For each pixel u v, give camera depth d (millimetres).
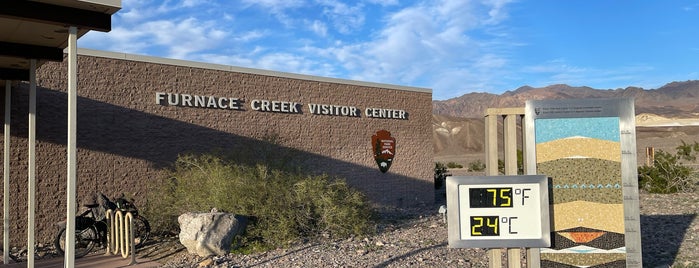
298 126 19812
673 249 11070
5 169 12008
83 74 14898
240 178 13281
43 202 14195
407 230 14828
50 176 14336
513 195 7543
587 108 7777
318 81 20625
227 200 12930
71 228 8312
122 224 12047
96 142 15008
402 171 23375
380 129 22734
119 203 13031
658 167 23094
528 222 7523
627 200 7695
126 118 15570
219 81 17625
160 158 16109
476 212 7547
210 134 17234
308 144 20062
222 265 10875
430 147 24703
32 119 10578
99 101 15133
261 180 13500
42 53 10156
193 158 16266
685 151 23766
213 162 15164
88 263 11422
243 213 12867
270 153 16781
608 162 7742
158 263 11352
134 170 15609
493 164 7918
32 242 10484
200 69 17203
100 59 15219
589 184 7750
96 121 15047
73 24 8242
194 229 11711
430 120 24844
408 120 23906
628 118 7734
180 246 12656
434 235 13766
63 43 9930
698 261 10023
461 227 7551
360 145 21875
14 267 11375
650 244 11648
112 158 15242
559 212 7758
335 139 20984
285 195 13305
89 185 14828
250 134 18281
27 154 14078
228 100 17781
